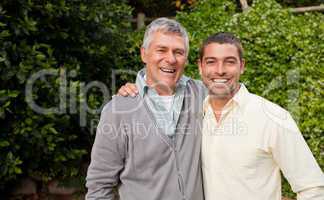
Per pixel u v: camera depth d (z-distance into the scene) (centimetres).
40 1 345
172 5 644
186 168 199
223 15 536
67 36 377
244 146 183
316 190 178
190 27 536
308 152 183
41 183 412
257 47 466
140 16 598
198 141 203
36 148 354
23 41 331
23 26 328
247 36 479
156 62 208
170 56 205
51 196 407
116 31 435
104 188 210
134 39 505
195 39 500
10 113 331
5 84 328
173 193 198
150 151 201
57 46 395
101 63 436
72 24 390
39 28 367
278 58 456
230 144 187
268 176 186
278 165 186
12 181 402
